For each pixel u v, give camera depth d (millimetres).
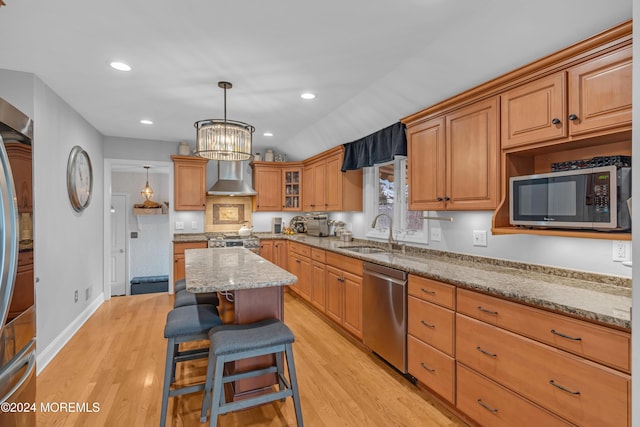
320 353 2893
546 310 1471
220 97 3217
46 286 2750
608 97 1481
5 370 1142
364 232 4215
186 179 5082
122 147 4863
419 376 2238
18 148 1262
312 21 1945
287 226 5918
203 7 1817
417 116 2695
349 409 2080
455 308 1956
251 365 2047
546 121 1743
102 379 2428
